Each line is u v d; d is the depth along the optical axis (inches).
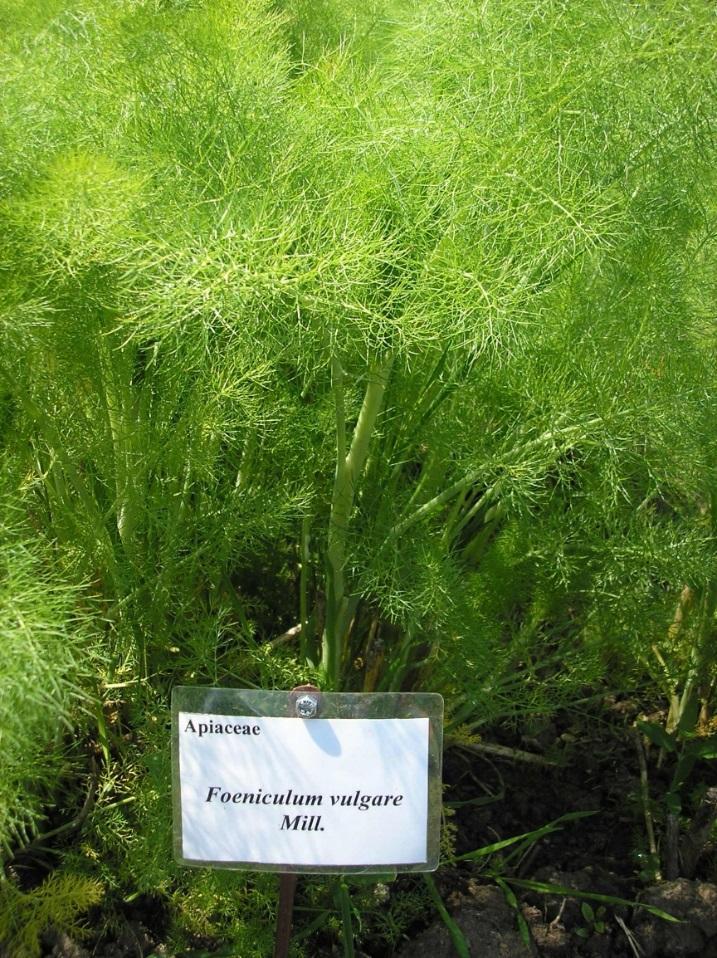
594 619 71.9
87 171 48.3
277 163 57.5
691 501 82.7
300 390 71.9
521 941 59.8
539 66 61.1
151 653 70.1
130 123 61.1
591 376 62.1
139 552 69.7
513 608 78.2
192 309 48.8
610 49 59.3
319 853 51.1
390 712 50.0
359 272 50.2
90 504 63.6
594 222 54.9
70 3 69.6
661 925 61.5
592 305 63.9
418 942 59.6
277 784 50.5
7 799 48.8
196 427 63.5
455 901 62.7
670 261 67.6
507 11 62.4
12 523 54.7
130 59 60.4
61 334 56.7
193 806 50.8
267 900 59.1
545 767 75.7
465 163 56.5
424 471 72.8
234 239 49.4
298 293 47.9
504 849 67.7
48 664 44.3
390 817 51.1
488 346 56.2
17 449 63.4
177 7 64.5
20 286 52.6
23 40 72.4
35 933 54.9
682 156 60.6
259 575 81.8
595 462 70.2
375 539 68.2
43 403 61.2
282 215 52.4
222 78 60.9
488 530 76.5
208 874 56.9
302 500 67.8
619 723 80.2
